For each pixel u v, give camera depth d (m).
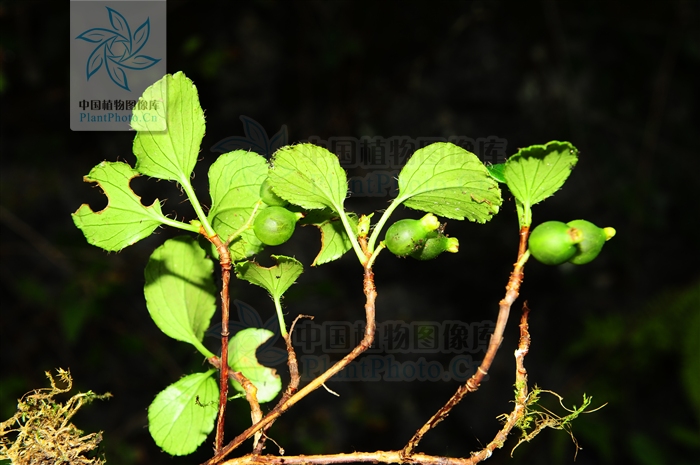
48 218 4.93
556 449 3.82
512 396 4.72
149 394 4.50
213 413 1.18
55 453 1.06
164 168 1.09
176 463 3.73
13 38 4.74
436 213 1.12
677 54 5.38
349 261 5.03
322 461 1.01
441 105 5.33
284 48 5.35
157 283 1.26
